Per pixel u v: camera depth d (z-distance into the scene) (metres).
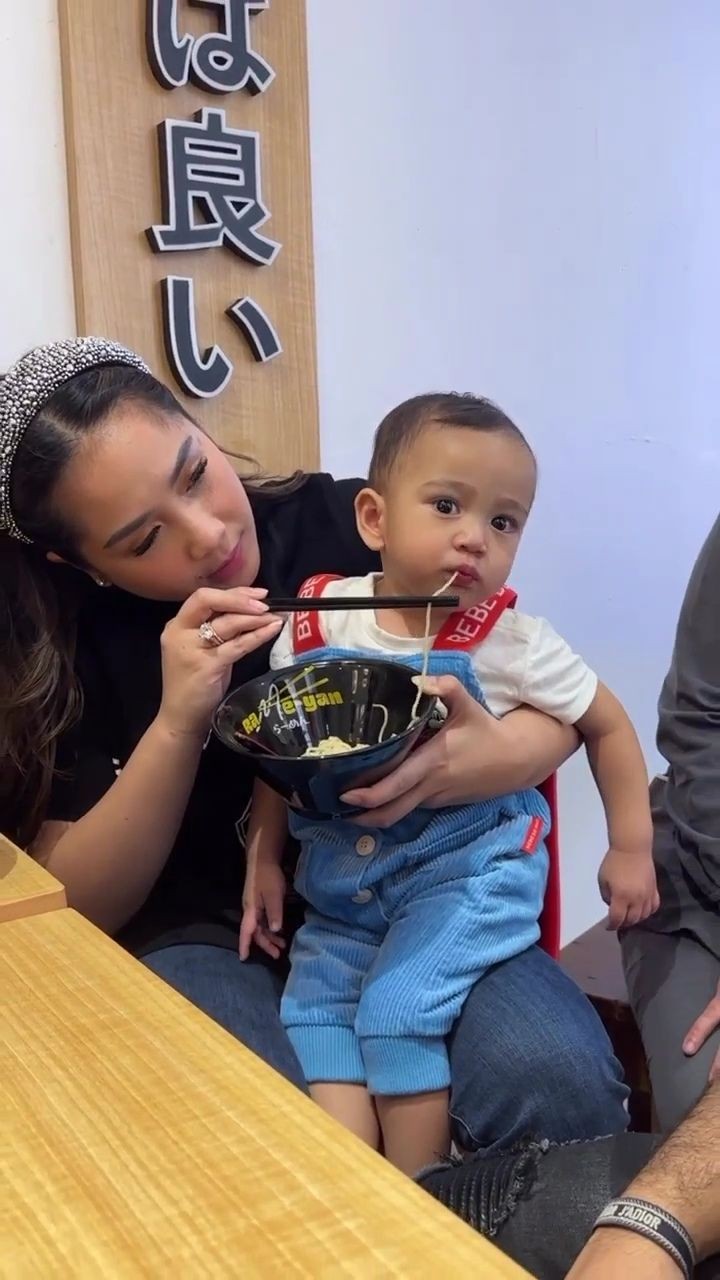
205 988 0.97
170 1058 0.52
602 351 2.06
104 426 0.91
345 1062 0.95
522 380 1.93
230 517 0.99
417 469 0.96
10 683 1.01
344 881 0.98
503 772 0.95
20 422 0.93
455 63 1.72
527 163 1.86
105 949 0.64
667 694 1.29
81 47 1.31
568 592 2.11
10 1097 0.49
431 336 1.77
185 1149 0.45
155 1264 0.39
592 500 2.11
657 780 1.41
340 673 0.93
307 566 1.14
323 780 0.81
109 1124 0.47
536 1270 0.75
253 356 1.51
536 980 0.97
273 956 1.04
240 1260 0.39
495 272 1.84
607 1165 0.80
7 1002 0.58
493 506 0.95
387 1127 0.94
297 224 1.54
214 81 1.41
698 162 2.18
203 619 0.90
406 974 0.93
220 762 1.09
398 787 0.87
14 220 1.31
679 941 1.25
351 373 1.67
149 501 0.92
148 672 1.07
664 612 2.35
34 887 0.71
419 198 1.71
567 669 1.02
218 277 1.47
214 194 1.43
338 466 1.68
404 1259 0.39
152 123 1.38
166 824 0.95
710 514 2.42
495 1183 0.81
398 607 0.91
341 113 1.59
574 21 1.88
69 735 1.05
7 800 1.02
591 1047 0.92
